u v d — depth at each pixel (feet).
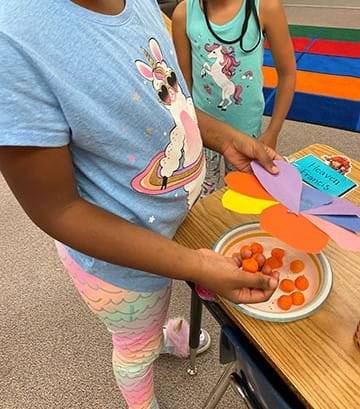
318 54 9.57
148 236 1.93
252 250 2.33
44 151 1.61
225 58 4.01
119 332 2.89
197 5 3.96
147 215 2.25
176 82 2.24
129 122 1.89
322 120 7.80
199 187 2.53
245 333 2.07
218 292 2.01
